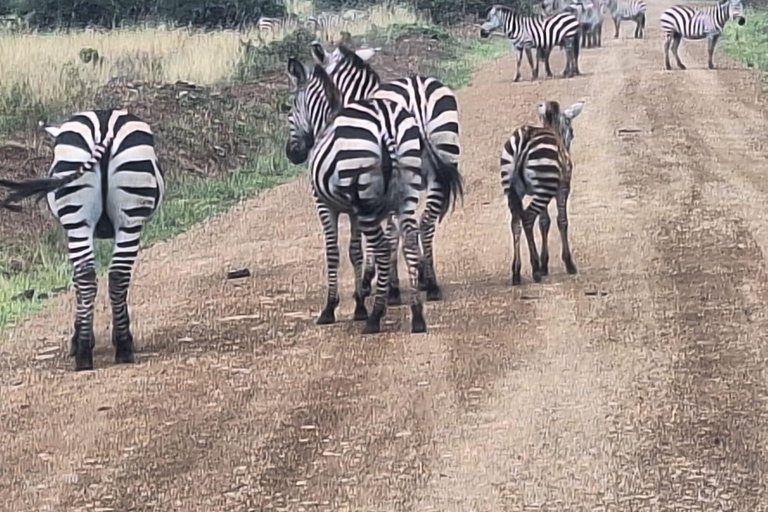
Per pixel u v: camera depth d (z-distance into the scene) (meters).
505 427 8.99
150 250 17.06
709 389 9.71
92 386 10.66
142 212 11.23
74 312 13.82
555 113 14.59
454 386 10.02
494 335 11.57
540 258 14.54
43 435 9.37
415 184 11.44
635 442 8.59
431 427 9.05
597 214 17.39
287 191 21.38
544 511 7.49
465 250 15.66
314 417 9.40
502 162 13.70
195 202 20.16
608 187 19.34
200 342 12.01
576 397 9.62
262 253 16.45
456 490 7.85
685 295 12.83
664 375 10.11
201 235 17.94
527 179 13.51
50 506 7.91
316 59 13.98
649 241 15.55
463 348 11.16
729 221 16.56
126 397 10.25
